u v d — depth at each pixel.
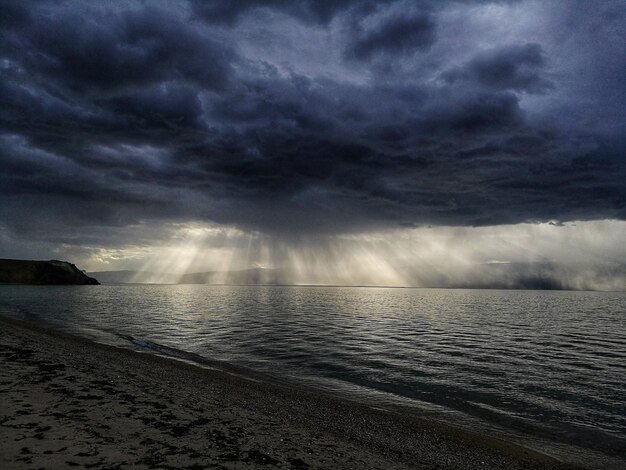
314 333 41.97
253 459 9.00
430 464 10.49
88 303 83.38
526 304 118.75
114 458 8.09
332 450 10.47
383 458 10.43
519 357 29.86
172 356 26.75
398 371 24.06
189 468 8.05
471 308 95.38
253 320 55.69
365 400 17.69
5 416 10.07
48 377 15.20
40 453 7.97
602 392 19.91
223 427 11.22
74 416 10.61
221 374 21.14
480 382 21.66
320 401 16.69
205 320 53.88
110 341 31.97
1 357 18.69
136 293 156.62
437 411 16.31
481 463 10.98
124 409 11.83
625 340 40.69
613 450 12.61
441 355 29.95
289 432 11.65
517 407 17.11
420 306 101.38
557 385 21.22
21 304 72.31
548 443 13.07
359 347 33.00
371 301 127.50
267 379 21.12
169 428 10.52
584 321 62.94
